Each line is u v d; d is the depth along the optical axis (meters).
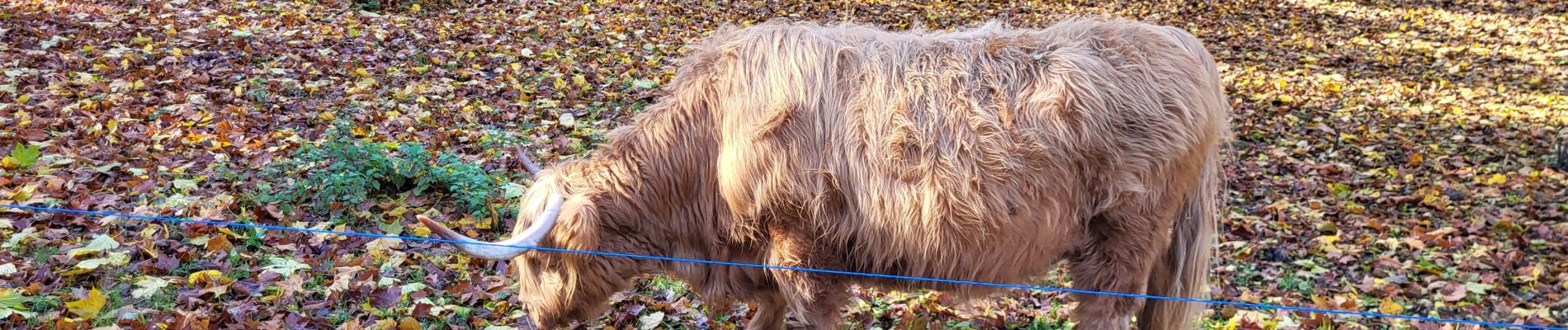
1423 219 5.93
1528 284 4.90
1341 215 5.94
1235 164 6.95
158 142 5.68
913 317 4.34
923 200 3.21
